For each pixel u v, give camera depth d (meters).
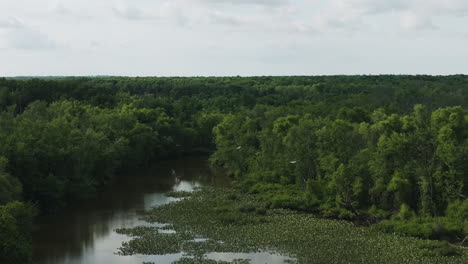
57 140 100.88
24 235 67.62
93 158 109.81
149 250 70.06
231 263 63.88
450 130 83.31
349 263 63.59
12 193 74.56
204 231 79.38
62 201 95.75
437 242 69.94
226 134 145.75
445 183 82.50
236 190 111.88
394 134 89.56
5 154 86.06
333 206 91.38
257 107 165.88
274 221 84.88
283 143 112.00
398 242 72.12
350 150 99.69
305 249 69.62
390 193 87.06
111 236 77.31
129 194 108.25
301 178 105.31
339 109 143.12
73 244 73.25
